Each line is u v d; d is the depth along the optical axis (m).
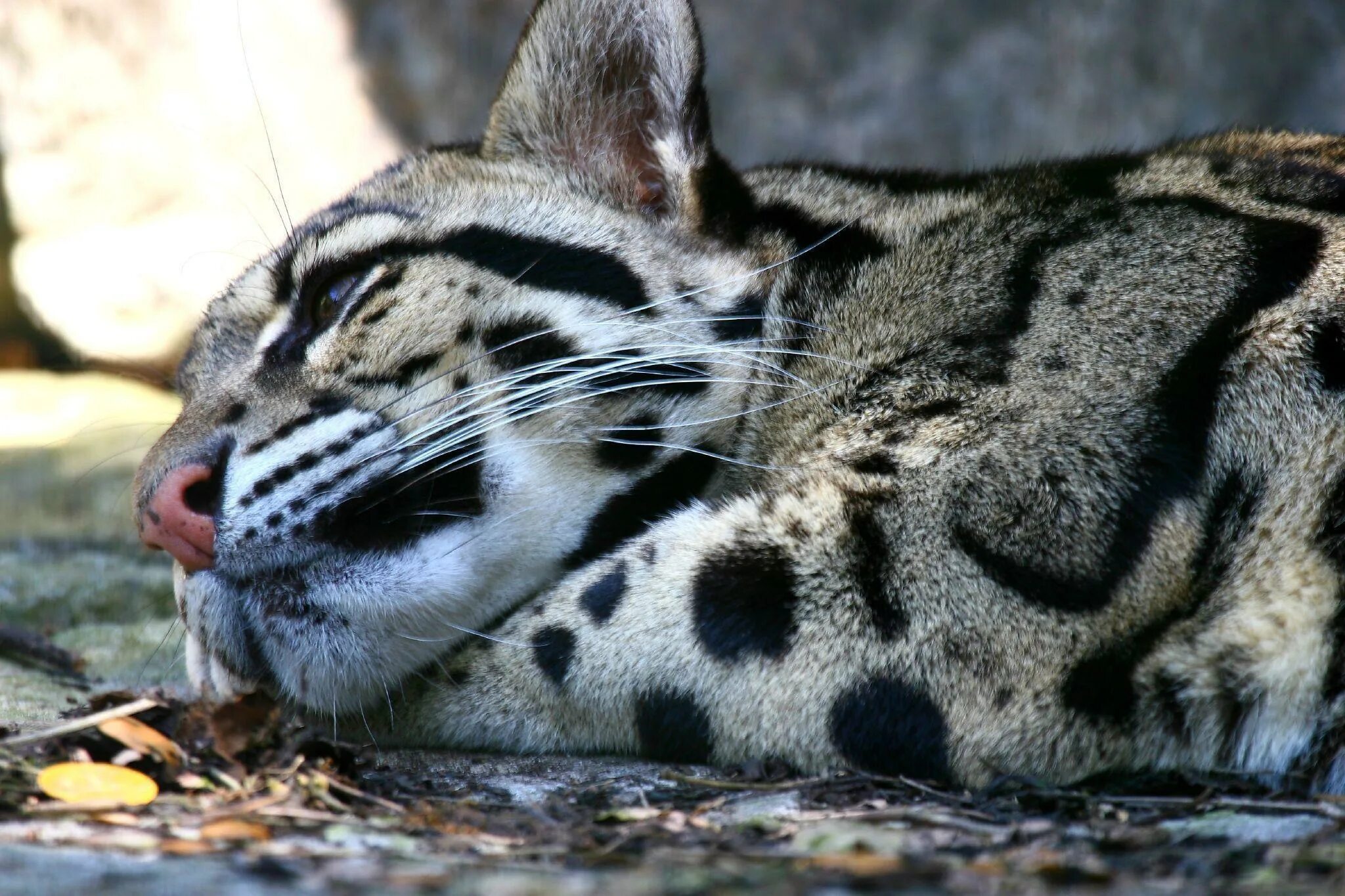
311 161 21.95
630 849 5.85
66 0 22.77
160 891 4.82
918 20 21.05
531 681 8.02
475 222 9.02
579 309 8.84
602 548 8.71
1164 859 5.77
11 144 23.17
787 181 9.70
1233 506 7.70
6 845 5.52
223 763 6.95
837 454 8.16
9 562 13.92
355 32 21.73
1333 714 7.32
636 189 9.46
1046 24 20.78
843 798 7.04
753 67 21.30
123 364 22.23
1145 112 20.66
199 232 22.20
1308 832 6.30
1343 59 20.48
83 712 8.20
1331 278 8.03
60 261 22.78
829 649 7.56
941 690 7.46
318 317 9.02
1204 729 7.48
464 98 21.66
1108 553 7.54
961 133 21.08
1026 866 5.54
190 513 8.09
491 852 5.79
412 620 8.26
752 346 9.05
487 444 8.45
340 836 5.94
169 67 22.36
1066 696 7.43
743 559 7.76
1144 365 7.94
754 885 5.11
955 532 7.64
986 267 8.62
